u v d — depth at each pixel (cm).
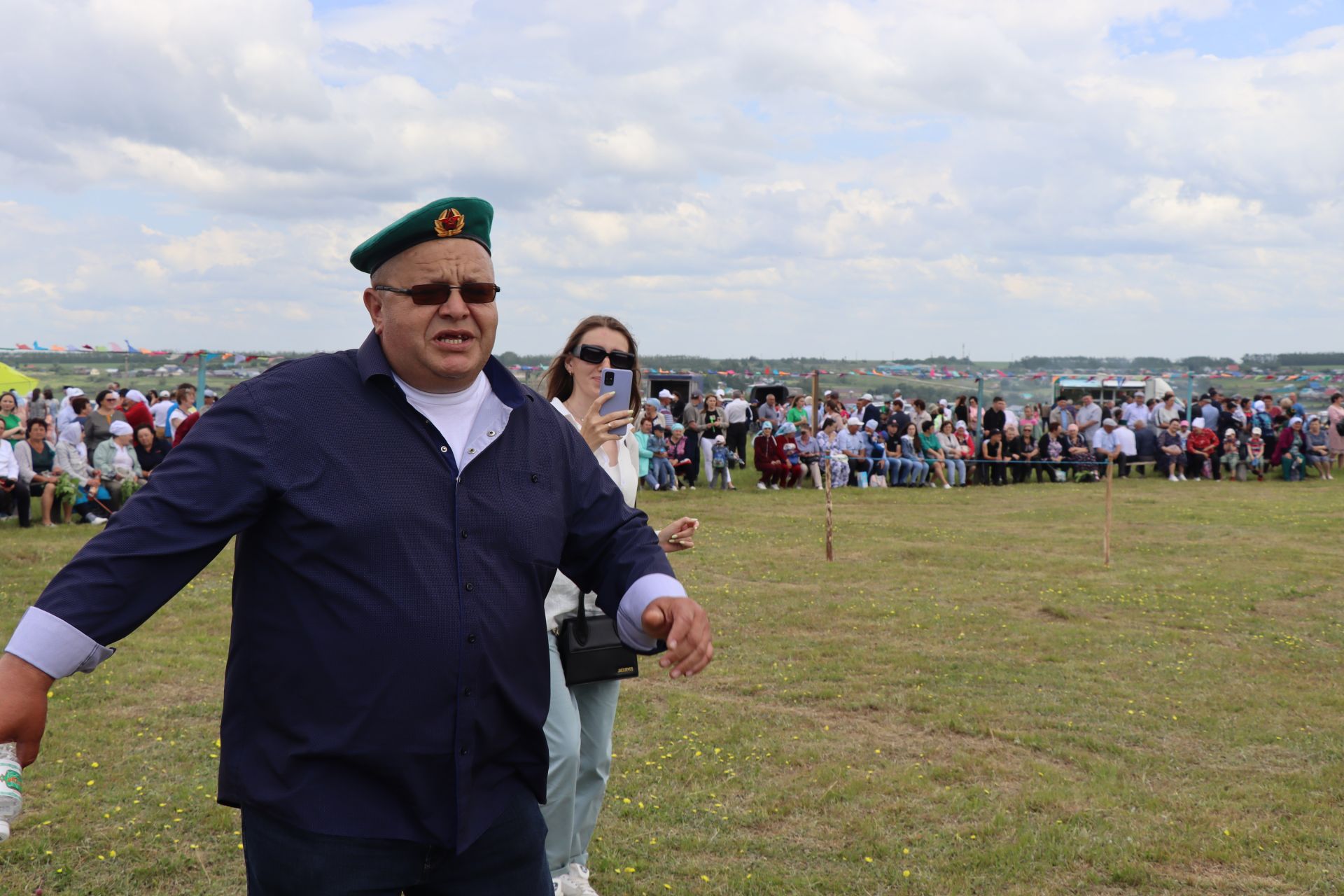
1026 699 663
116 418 1490
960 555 1256
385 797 194
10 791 168
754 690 681
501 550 204
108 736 569
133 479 1460
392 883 196
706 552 1267
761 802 488
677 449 2070
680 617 200
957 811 479
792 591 1028
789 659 761
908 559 1232
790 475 2075
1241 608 973
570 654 345
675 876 415
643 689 680
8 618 877
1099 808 483
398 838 194
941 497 1964
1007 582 1087
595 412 368
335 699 191
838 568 1166
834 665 744
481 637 198
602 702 367
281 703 194
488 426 210
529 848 212
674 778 518
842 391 2848
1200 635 862
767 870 419
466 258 204
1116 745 579
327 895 191
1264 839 451
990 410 2258
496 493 206
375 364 201
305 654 192
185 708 627
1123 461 2391
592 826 374
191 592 983
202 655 757
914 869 422
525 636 207
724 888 404
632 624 212
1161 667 749
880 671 729
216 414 193
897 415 2189
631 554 218
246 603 198
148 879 406
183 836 442
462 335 204
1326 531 1509
